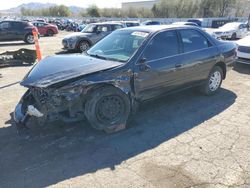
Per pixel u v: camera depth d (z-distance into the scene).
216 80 5.85
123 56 4.32
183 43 4.97
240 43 8.80
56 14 79.81
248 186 2.89
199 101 5.48
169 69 4.62
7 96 5.95
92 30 13.88
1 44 18.31
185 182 2.96
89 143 3.83
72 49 13.52
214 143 3.79
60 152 3.61
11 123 4.49
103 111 3.96
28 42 18.59
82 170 3.21
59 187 2.92
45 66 4.06
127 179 3.03
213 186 2.89
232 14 65.44
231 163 3.31
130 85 4.15
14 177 3.10
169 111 4.95
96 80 3.77
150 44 4.43
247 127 4.31
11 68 9.30
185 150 3.62
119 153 3.57
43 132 4.14
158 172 3.15
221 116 4.74
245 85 6.72
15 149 3.68
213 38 5.70
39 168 3.26
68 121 3.82
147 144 3.79
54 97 3.61
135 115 4.77
